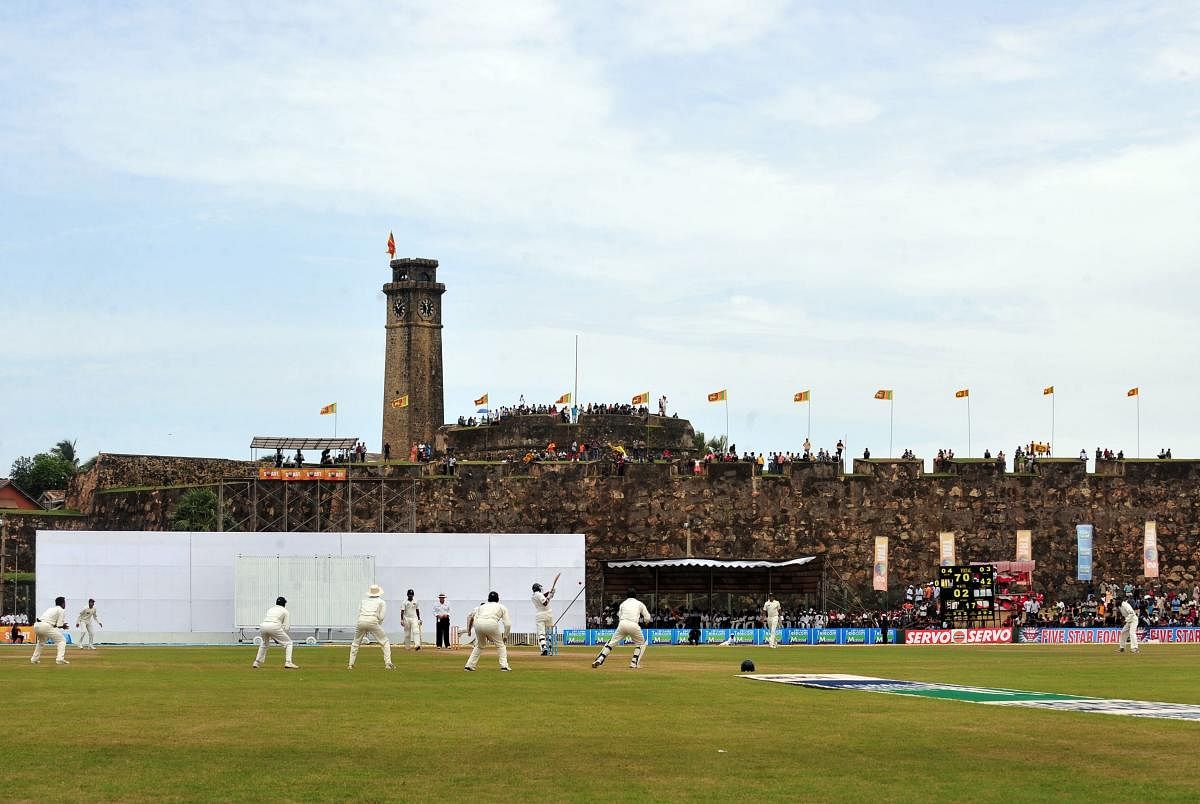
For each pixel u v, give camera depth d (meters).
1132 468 113.31
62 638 57.22
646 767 26.45
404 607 74.69
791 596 109.00
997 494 113.19
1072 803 23.05
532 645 88.56
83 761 26.67
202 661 59.75
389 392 169.12
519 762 26.95
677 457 129.88
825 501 112.69
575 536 94.88
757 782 24.95
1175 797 23.53
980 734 30.89
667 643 91.88
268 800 23.12
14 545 118.88
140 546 89.69
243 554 90.06
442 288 169.88
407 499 112.25
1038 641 95.50
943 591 96.50
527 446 134.88
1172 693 42.25
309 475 110.31
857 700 38.78
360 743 29.23
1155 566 106.56
